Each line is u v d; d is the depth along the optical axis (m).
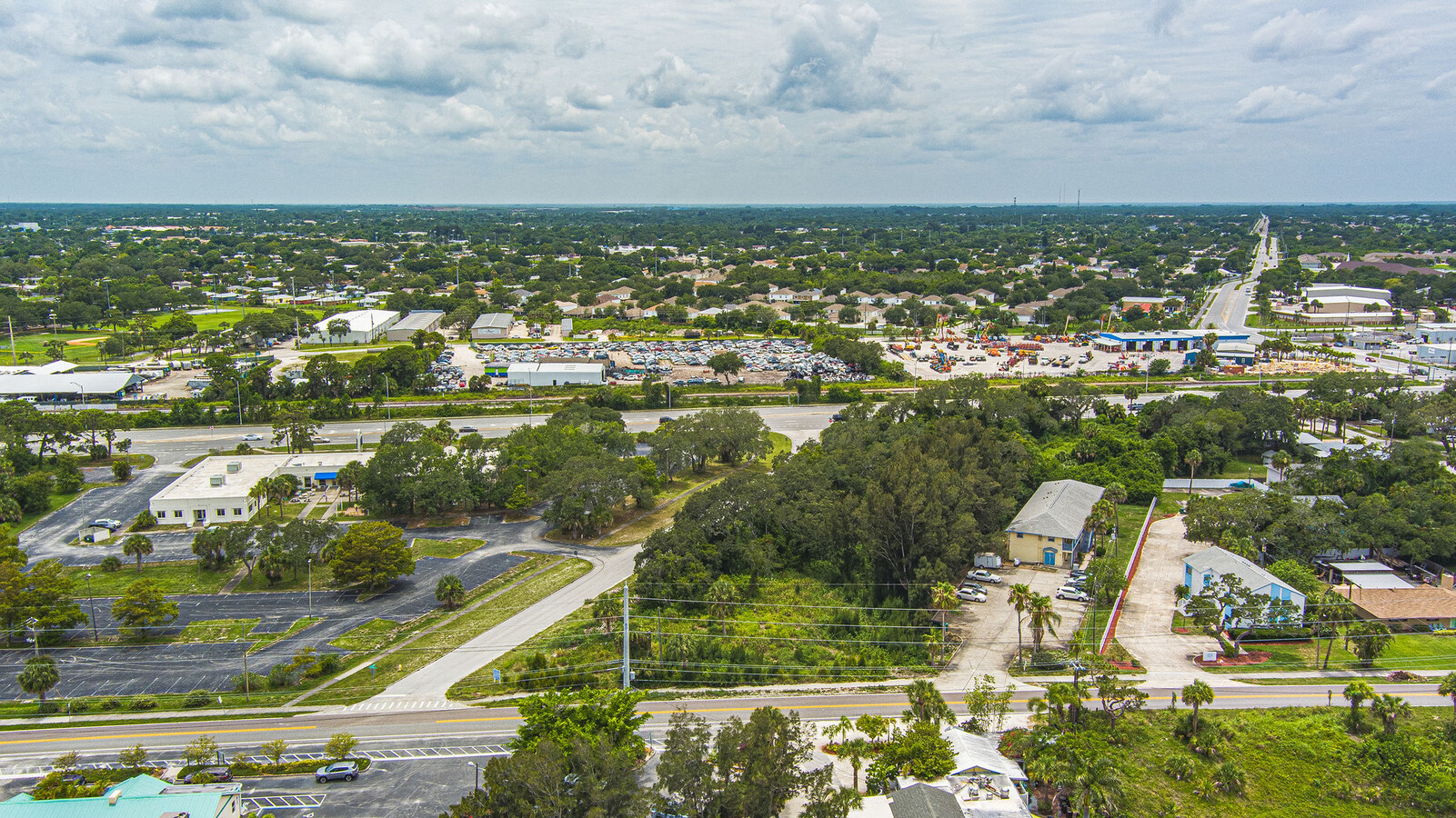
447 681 112.62
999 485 156.62
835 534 141.50
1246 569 129.00
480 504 183.00
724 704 105.94
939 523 130.88
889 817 77.50
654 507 181.38
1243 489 188.62
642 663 114.38
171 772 92.00
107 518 172.75
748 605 132.75
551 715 89.19
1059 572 143.62
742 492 152.38
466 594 140.50
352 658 119.56
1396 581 136.50
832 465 170.00
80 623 128.38
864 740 92.94
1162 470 191.75
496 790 78.06
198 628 128.88
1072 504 155.50
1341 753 93.06
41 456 199.38
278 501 175.25
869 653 117.81
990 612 129.50
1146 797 86.62
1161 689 107.94
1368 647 112.56
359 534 140.50
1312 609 125.00
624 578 145.25
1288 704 104.12
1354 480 168.12
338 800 87.31
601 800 74.06
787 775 78.75
